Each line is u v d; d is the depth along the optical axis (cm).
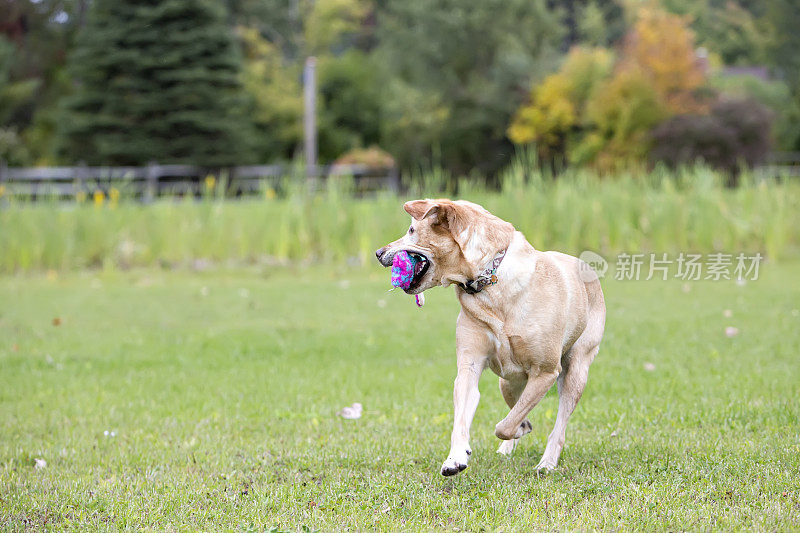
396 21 4884
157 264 1633
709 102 3497
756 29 5794
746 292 1209
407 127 4294
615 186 1680
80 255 1638
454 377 766
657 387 698
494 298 471
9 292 1348
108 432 600
